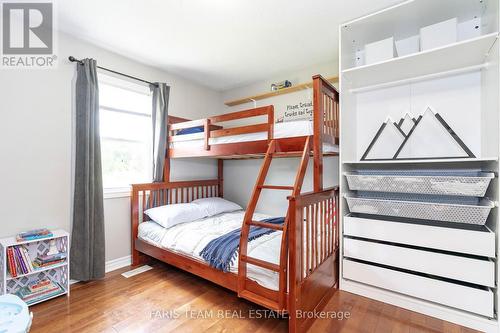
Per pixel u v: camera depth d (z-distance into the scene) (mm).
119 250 2752
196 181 3523
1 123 1986
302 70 3199
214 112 3982
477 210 1669
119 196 2756
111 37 2408
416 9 1899
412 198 2043
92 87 2377
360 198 2098
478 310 1679
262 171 1938
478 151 1980
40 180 2180
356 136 2537
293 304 1537
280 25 2213
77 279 2295
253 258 1735
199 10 1995
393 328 1709
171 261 2379
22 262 1907
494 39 1610
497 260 1647
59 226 2283
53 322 1763
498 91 1630
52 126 2252
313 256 1810
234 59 2906
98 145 2412
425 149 2207
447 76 2113
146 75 3023
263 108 2146
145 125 3068
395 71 2109
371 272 2082
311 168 3121
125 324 1745
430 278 1863
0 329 1175
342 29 2180
